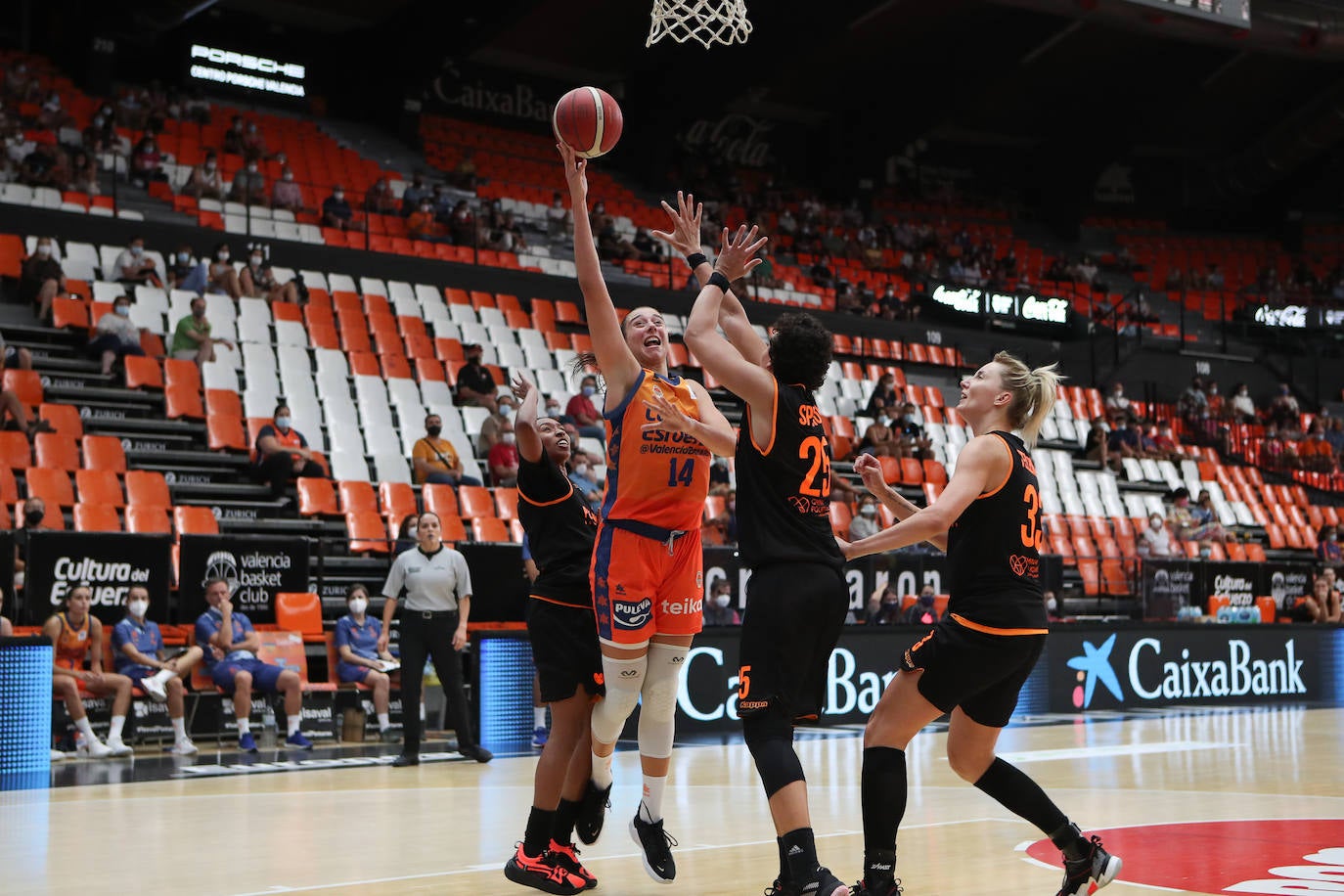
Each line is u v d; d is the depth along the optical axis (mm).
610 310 4113
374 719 10055
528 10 22922
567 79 28438
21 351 13227
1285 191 33219
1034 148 33000
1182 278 28984
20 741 7652
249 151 20672
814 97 29938
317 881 4395
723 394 19281
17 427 12484
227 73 24562
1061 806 6320
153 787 7004
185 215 18094
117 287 15086
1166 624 12742
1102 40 27938
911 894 4211
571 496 4598
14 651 7645
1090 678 12109
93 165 17750
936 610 11477
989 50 27547
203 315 14531
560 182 25594
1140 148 33438
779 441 3766
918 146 31969
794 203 28625
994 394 4012
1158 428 22719
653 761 4297
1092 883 3846
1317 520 22188
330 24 25438
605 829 5703
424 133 25625
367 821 5809
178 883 4359
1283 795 6719
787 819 3547
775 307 21156
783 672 3678
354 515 12586
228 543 10016
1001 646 3674
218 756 8641
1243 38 22469
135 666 8891
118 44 23453
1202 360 25781
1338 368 27484
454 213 20469
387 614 8375
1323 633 14109
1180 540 17797
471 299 18406
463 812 6086
